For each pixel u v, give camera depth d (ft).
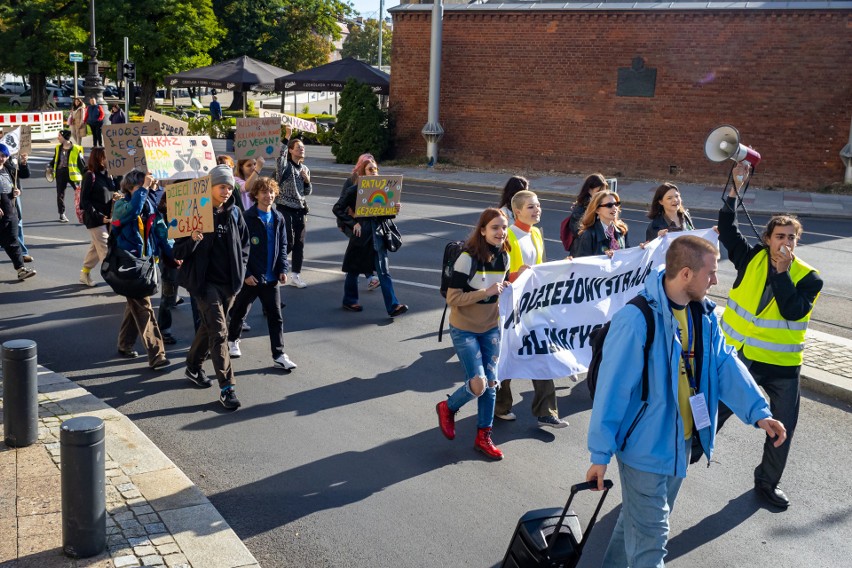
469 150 92.94
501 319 20.06
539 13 87.15
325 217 56.59
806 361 27.17
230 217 22.85
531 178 86.28
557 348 21.76
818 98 79.25
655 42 83.66
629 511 12.94
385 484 18.83
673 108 84.28
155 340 25.72
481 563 15.71
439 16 87.86
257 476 19.02
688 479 19.65
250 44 191.42
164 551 14.96
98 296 34.19
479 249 19.67
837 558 16.35
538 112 89.51
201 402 23.32
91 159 34.24
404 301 34.96
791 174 81.25
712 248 12.53
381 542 16.35
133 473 17.93
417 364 27.07
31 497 16.60
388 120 96.17
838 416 23.76
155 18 158.61
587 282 22.12
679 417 12.62
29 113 110.42
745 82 81.30
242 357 27.30
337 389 24.66
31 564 14.33
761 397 13.15
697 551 16.48
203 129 117.60
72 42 151.33
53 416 20.83
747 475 19.90
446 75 92.22
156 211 25.39
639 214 65.16
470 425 22.36
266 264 25.32
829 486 19.47
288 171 34.99
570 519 13.16
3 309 31.89
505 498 18.34
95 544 14.66
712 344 13.17
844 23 77.15
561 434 22.00
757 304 18.25
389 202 31.65
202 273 22.56
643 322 12.50
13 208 35.55
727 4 80.53
